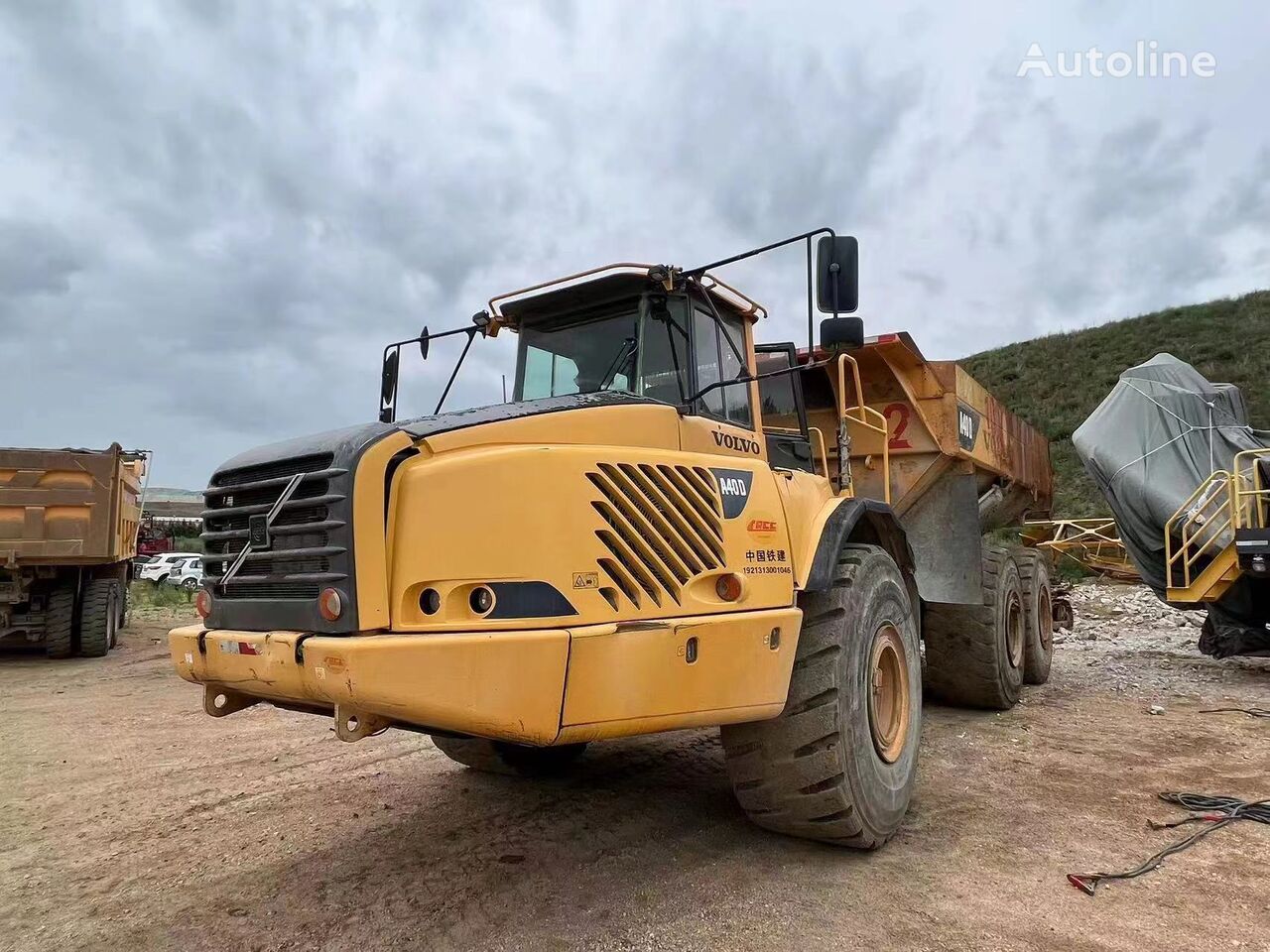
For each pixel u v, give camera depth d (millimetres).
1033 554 8992
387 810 4637
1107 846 4012
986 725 6746
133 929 3260
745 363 4617
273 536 3135
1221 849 3947
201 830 4371
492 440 3115
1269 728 6512
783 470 4406
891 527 5008
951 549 7207
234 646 3133
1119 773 5285
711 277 4117
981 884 3584
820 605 4023
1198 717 6988
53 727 6980
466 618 2895
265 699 3586
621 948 3051
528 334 4535
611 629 3033
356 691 2688
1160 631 13078
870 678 4039
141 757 5930
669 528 3381
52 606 11477
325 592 2857
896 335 6395
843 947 3039
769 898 3449
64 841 4246
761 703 3551
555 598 2963
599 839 4148
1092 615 14914
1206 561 9750
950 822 4375
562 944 3082
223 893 3574
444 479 2932
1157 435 10266
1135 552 10398
